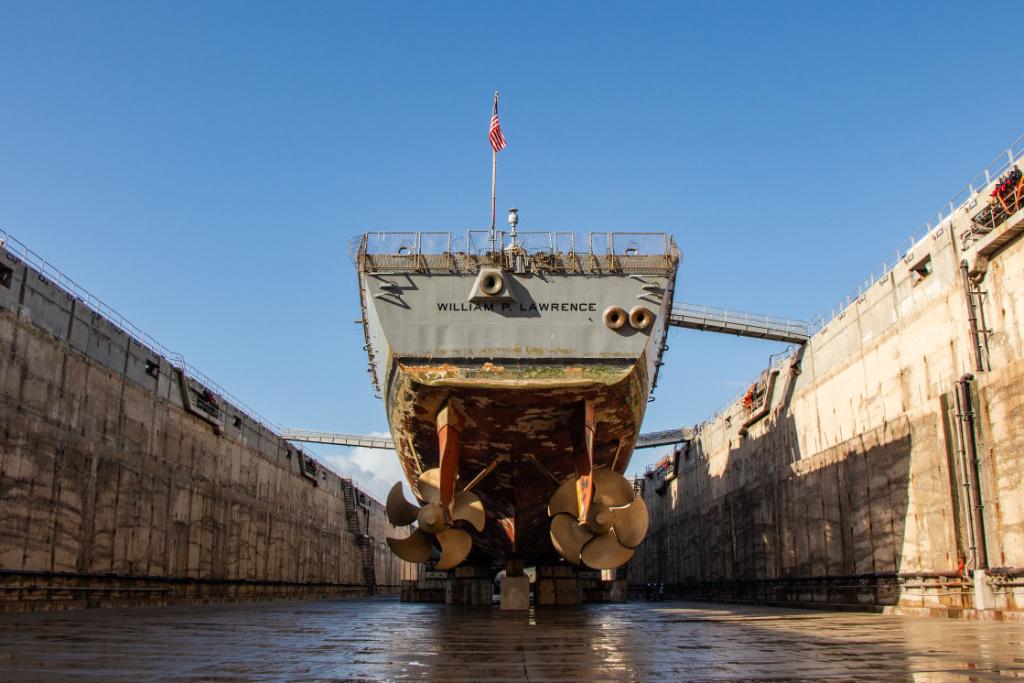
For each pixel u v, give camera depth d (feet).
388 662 36.29
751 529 158.61
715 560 183.52
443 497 79.00
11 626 67.72
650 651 42.01
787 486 140.67
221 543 162.50
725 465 180.75
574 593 120.98
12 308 96.53
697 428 236.22
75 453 109.40
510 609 98.17
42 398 102.27
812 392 135.23
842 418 122.93
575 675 31.04
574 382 76.23
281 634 57.31
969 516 85.35
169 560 137.80
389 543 84.89
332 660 37.27
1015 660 37.01
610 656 39.14
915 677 30.04
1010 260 83.61
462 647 44.80
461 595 132.87
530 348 77.82
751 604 150.30
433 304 78.95
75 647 44.88
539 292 79.20
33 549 98.89
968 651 42.06
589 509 80.28
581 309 78.95
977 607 81.66
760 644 47.06
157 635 56.03
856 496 114.11
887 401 108.68
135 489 126.41
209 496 156.87
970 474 85.46
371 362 111.75
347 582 266.57
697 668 33.58
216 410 163.22
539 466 88.38
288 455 211.82
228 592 165.07
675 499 226.17
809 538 130.11
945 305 94.27
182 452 145.28
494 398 77.97
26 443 98.22
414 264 79.82
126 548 122.72
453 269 79.61
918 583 95.66
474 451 89.35
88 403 113.70
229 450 169.37
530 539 109.50
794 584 135.03
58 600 104.01
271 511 195.00
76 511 108.99
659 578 241.55
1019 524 78.33
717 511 183.93
